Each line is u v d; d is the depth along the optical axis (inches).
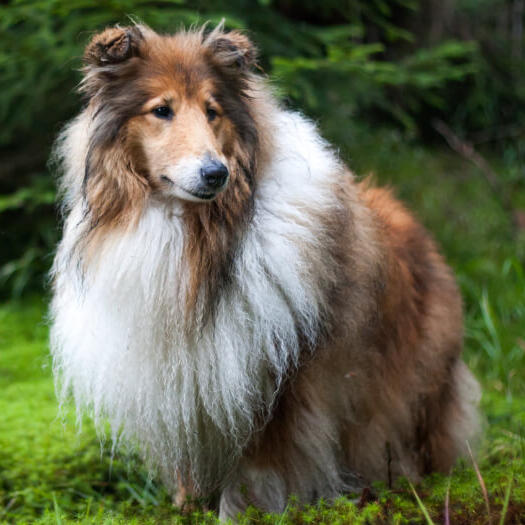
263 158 167.2
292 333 160.6
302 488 173.6
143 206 159.6
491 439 227.6
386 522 149.5
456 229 391.5
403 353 189.0
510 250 368.5
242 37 171.9
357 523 144.8
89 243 162.1
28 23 322.3
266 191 164.9
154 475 184.1
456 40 474.3
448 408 204.1
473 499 155.1
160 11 285.6
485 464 205.3
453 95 496.7
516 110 511.5
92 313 163.0
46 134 361.7
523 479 162.9
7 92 327.3
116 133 159.2
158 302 158.9
